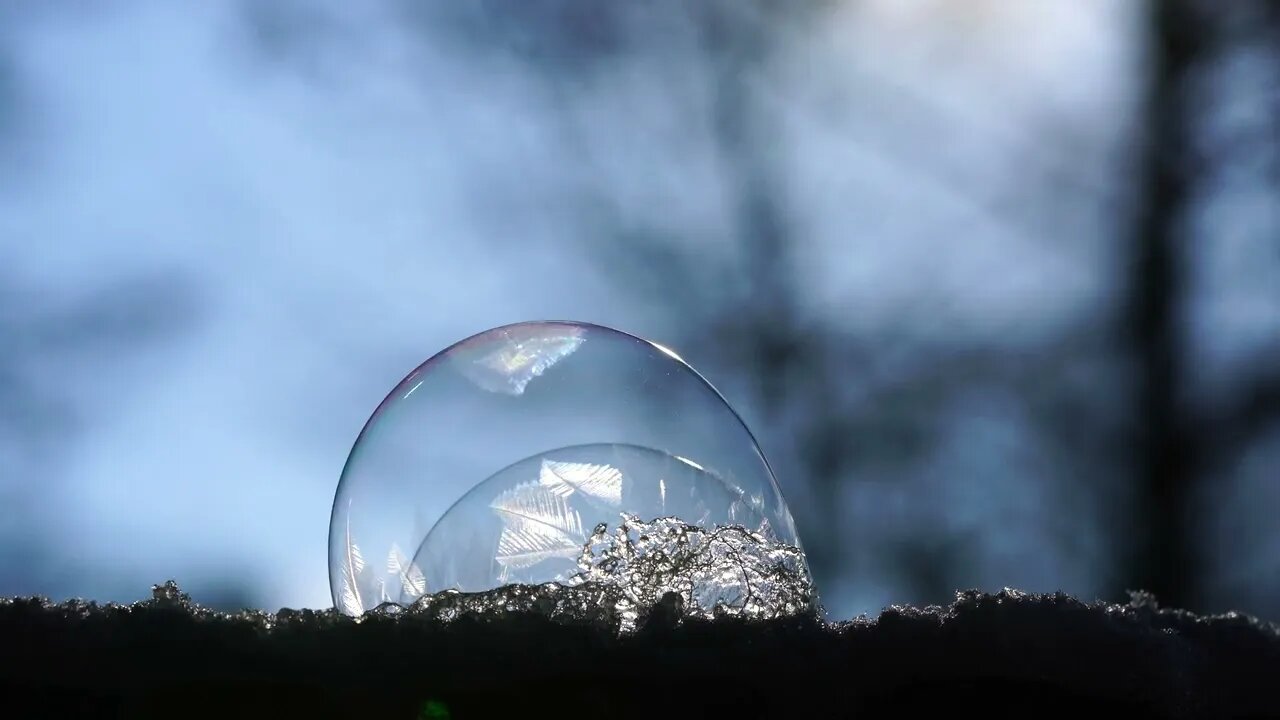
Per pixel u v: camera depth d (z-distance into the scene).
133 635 0.21
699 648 0.22
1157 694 0.22
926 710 0.21
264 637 0.21
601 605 0.23
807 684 0.21
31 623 0.22
